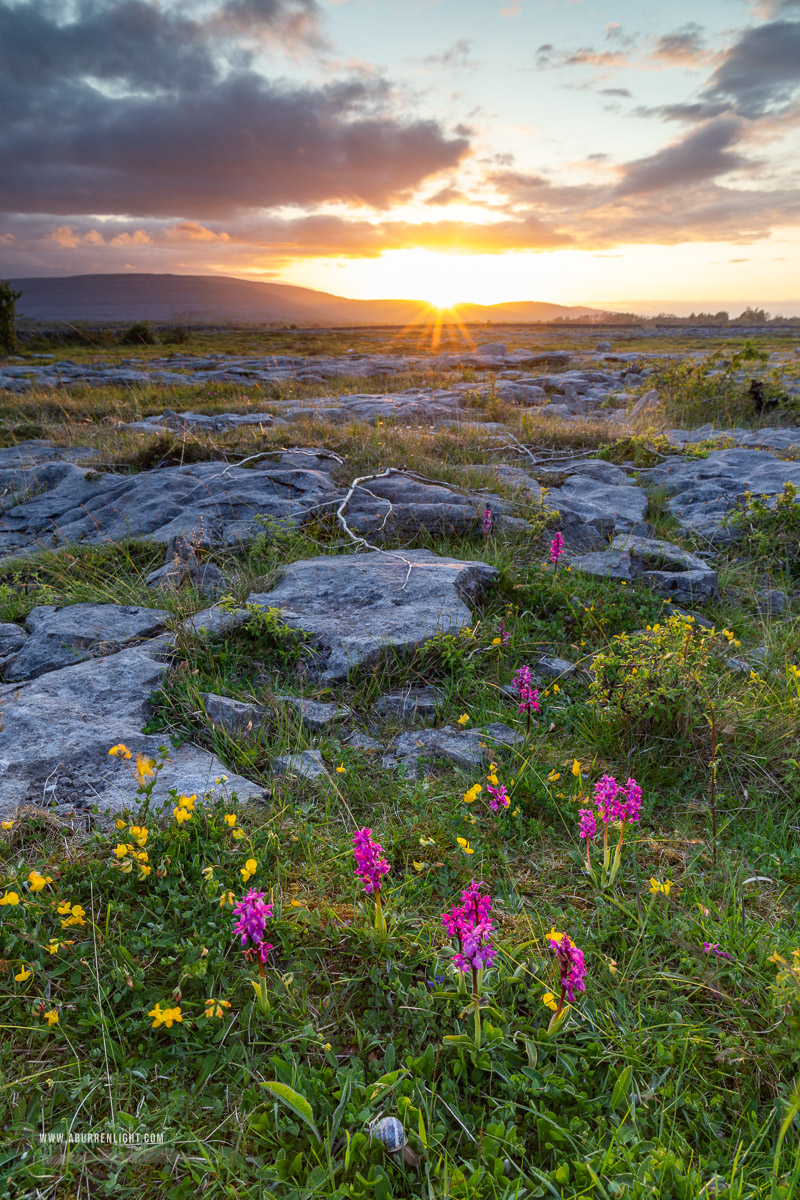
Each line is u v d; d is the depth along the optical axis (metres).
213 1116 2.02
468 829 3.26
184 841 2.93
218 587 5.89
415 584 5.52
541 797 3.47
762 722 4.04
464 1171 1.87
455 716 4.26
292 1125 1.95
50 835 3.05
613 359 33.31
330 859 3.02
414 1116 1.96
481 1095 2.06
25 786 3.34
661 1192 1.76
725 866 3.08
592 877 2.95
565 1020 2.22
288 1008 2.34
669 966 2.56
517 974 2.44
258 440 9.93
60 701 4.12
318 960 2.55
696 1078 2.14
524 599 5.79
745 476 9.52
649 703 3.95
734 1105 2.06
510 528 7.11
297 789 3.55
